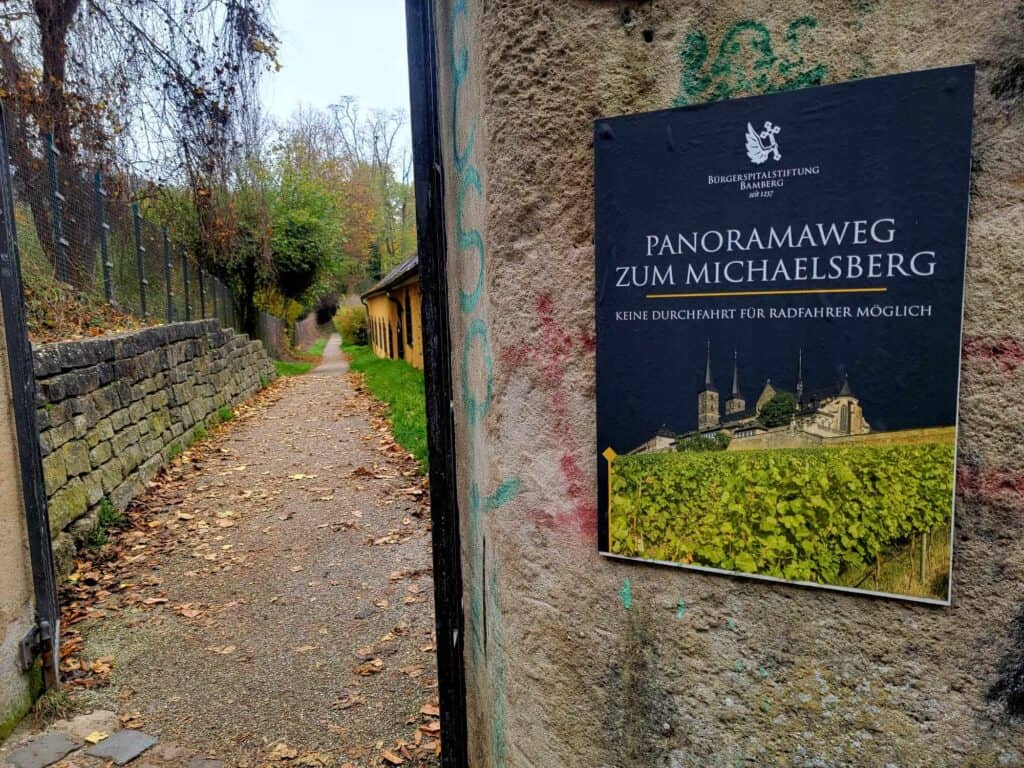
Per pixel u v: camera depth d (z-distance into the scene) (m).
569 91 1.16
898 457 1.01
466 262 1.52
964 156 0.95
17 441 2.72
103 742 2.60
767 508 1.09
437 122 1.51
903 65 0.98
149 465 6.47
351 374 19.08
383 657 3.23
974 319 0.97
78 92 9.42
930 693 1.03
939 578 1.01
